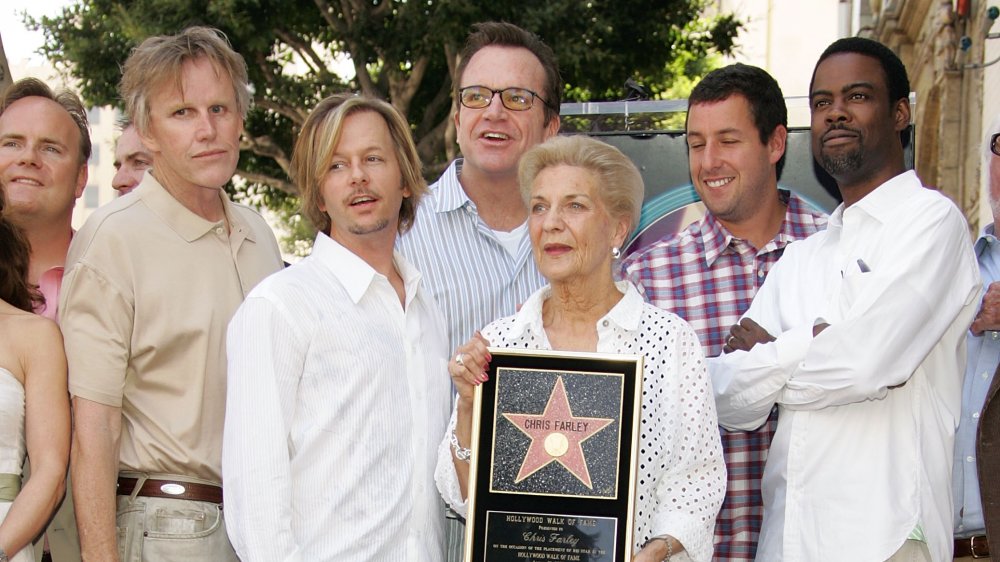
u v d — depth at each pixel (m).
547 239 3.22
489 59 4.28
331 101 3.47
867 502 3.48
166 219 3.67
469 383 3.15
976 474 3.91
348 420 3.21
